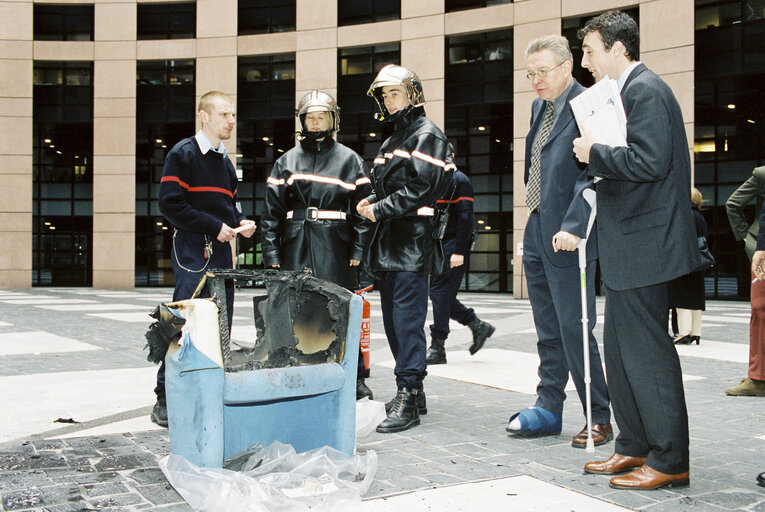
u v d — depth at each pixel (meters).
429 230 4.00
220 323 2.74
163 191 3.93
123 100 23.50
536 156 3.82
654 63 17.66
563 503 2.59
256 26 23.69
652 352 2.82
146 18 24.03
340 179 4.56
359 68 22.53
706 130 19.81
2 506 2.50
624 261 2.85
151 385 4.94
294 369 2.82
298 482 2.69
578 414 4.28
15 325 9.38
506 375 5.61
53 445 3.35
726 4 17.98
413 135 3.97
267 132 25.45
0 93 23.31
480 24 20.41
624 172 2.72
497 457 3.26
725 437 3.71
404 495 2.66
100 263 23.34
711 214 19.77
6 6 23.38
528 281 3.82
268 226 4.64
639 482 2.78
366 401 3.68
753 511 2.54
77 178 25.94
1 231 23.22
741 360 6.68
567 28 19.23
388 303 4.20
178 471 2.67
